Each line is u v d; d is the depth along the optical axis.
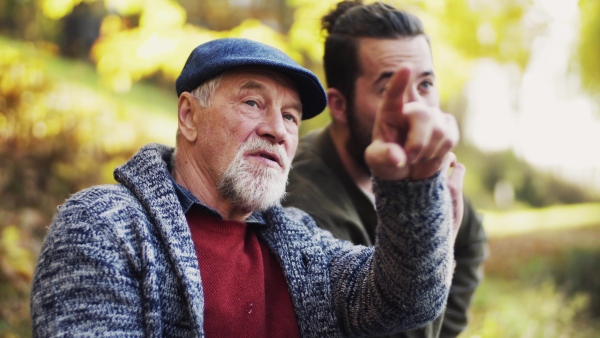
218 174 1.48
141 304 1.29
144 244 1.32
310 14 3.78
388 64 1.99
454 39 4.43
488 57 4.98
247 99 1.50
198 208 1.47
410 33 2.02
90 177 5.12
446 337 2.31
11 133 4.86
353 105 2.05
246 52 1.51
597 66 6.90
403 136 1.17
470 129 16.69
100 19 8.45
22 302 3.46
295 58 3.94
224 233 1.48
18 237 4.04
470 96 14.51
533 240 9.24
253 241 1.53
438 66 4.32
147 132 6.29
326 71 2.15
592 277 6.00
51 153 4.98
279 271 1.53
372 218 2.02
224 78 1.50
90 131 5.27
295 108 1.57
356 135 2.05
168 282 1.33
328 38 2.12
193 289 1.32
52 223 1.35
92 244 1.28
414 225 1.23
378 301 1.39
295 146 1.57
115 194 1.39
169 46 3.77
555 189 17.25
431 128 1.15
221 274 1.42
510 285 6.55
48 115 5.05
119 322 1.24
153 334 1.27
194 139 1.53
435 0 3.97
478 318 4.96
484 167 16.58
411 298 1.31
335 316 1.49
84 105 5.66
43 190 4.81
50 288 1.25
